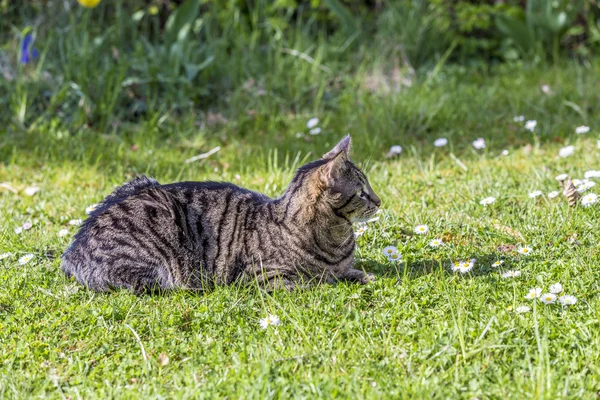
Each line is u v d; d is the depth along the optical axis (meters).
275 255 6.82
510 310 6.06
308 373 5.47
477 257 7.12
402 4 14.27
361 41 13.92
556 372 5.27
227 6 14.31
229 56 13.56
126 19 13.77
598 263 6.69
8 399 5.41
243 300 6.61
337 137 11.22
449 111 11.64
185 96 12.32
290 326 6.07
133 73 12.71
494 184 8.92
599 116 11.10
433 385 5.18
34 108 12.12
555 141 10.43
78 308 6.51
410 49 13.62
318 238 6.79
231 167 10.49
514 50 13.93
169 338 6.07
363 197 6.84
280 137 11.48
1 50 13.06
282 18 13.93
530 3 13.81
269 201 7.05
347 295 6.54
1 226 8.49
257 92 12.41
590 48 14.22
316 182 6.64
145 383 5.52
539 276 6.49
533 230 7.51
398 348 5.69
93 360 5.87
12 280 7.03
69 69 12.20
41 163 10.78
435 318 6.07
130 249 6.84
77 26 13.36
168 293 6.89
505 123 11.27
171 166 10.52
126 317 6.35
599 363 5.31
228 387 5.30
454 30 14.17
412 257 7.20
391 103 11.70
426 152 10.60
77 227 8.38
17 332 6.27
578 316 5.91
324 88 12.64
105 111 11.82
